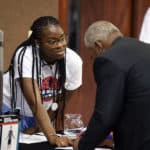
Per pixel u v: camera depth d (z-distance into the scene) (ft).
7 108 14.11
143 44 11.30
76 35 21.83
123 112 10.82
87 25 21.90
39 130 14.38
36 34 13.53
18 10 20.68
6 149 11.07
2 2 20.66
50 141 12.98
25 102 14.42
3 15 20.71
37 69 13.93
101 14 21.93
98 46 11.36
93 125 10.68
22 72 13.75
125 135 10.78
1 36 11.18
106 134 10.83
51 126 13.41
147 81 10.64
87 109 22.43
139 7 21.80
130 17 22.04
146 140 10.51
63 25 21.38
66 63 14.58
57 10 21.03
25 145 12.73
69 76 14.83
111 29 11.34
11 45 20.65
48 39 13.28
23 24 20.72
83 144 11.04
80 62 15.06
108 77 10.57
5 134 10.99
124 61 10.72
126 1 21.93
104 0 21.85
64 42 13.64
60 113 15.03
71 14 21.72
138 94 10.62
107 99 10.46
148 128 10.54
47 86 14.37
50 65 14.21
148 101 10.56
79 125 15.11
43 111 13.53
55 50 13.46
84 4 21.83
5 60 20.36
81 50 21.83
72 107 21.80
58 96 14.79
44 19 13.48
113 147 11.68
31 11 20.70
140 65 10.75
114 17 21.97
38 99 13.61
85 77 21.94
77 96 21.84
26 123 14.52
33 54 13.91
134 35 21.98
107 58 10.69
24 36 20.70
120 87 10.52
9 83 14.48
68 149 12.55
